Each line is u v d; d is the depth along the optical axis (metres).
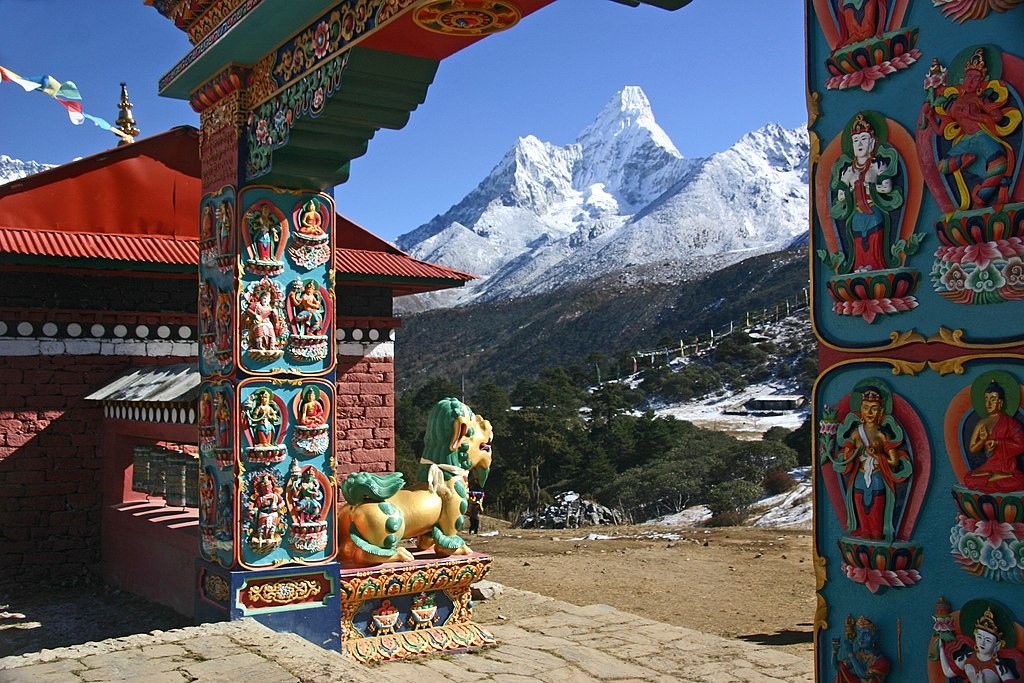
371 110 7.23
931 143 3.28
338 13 6.87
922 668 3.28
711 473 41.84
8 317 11.64
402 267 13.80
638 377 104.69
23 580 11.54
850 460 3.49
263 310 7.90
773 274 159.25
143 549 10.55
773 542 16.97
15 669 6.04
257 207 7.96
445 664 7.87
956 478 3.21
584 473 48.41
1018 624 3.03
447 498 8.66
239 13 7.38
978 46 3.16
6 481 11.57
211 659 6.26
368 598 8.09
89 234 12.16
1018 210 3.04
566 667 7.77
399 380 182.25
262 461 7.81
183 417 9.45
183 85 8.77
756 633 10.03
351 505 8.33
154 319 12.42
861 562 3.43
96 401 11.72
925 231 3.30
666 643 8.66
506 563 14.50
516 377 160.62
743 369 99.25
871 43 3.43
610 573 13.71
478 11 6.18
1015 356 3.06
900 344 3.36
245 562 7.68
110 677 5.83
